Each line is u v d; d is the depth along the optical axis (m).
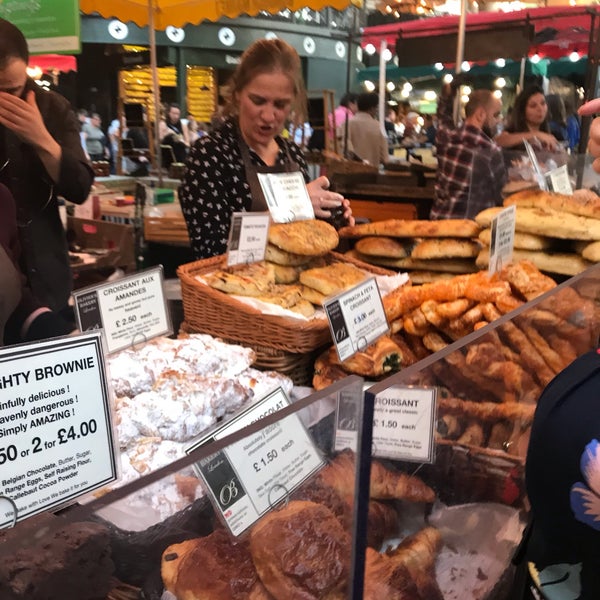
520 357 1.13
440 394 0.90
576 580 0.84
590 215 1.78
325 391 0.79
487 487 1.03
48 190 1.71
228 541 0.72
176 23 4.11
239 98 2.19
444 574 0.91
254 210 2.13
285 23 10.30
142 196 3.25
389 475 0.82
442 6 5.15
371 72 8.12
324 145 5.92
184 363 1.21
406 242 2.01
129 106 5.73
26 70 1.67
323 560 0.74
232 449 0.73
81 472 0.79
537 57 6.09
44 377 0.74
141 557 0.67
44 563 0.60
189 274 1.65
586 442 0.79
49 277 1.71
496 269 1.62
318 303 1.64
